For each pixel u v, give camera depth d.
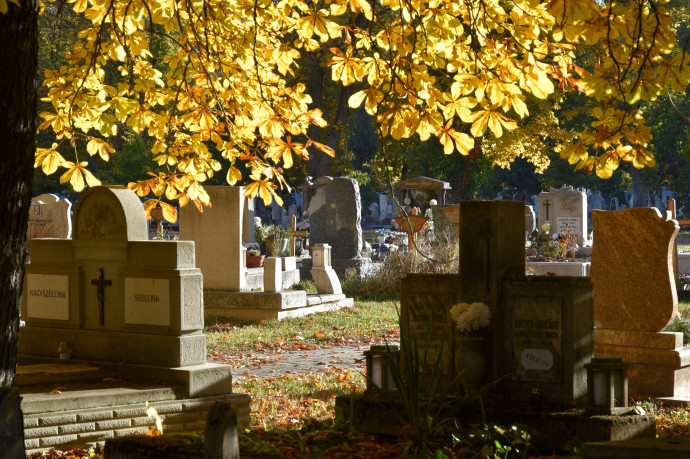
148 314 11.66
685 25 77.00
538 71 7.80
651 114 84.00
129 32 10.36
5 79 6.95
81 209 12.47
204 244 22.52
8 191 7.11
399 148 62.50
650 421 7.98
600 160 8.28
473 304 8.70
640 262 12.96
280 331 20.22
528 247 38.41
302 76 56.97
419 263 28.67
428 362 9.34
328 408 11.64
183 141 10.24
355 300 27.28
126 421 10.17
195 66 10.53
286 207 86.19
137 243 11.85
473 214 8.88
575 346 8.46
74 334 12.45
